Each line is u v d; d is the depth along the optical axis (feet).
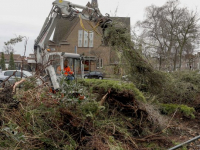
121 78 16.46
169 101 20.40
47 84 13.65
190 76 21.76
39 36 20.40
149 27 84.69
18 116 9.73
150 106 14.70
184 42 73.26
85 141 9.96
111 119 12.42
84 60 21.67
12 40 15.76
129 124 12.99
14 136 7.77
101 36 16.84
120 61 15.71
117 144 9.83
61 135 9.82
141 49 16.49
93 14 17.44
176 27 76.48
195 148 12.16
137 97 14.85
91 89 14.76
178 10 78.07
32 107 10.32
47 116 10.05
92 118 10.75
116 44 16.20
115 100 14.03
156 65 17.42
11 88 12.01
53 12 18.21
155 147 11.75
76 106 11.32
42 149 9.02
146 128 12.97
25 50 14.74
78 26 71.26
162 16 81.10
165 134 13.60
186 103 20.38
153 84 17.08
